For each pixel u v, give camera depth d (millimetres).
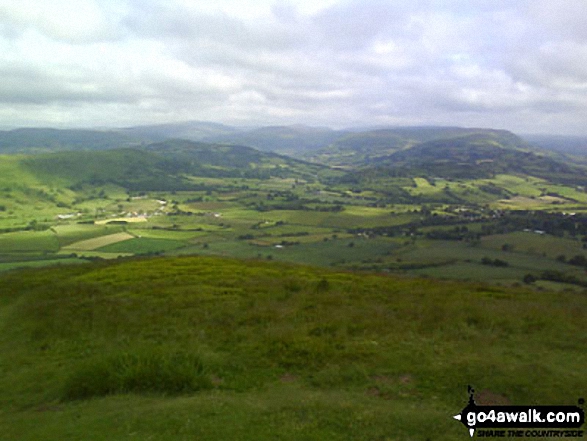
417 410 11148
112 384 13234
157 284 29531
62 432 10336
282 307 22828
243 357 15750
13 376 15203
